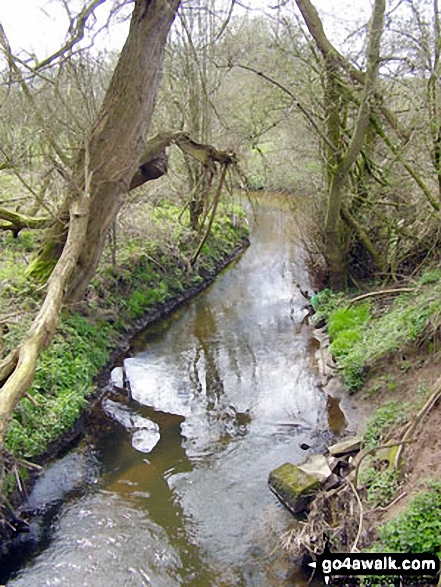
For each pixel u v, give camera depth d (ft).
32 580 18.75
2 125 34.27
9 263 36.70
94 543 20.33
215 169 37.63
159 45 30.68
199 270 51.44
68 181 30.12
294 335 38.81
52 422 25.25
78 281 33.01
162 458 25.38
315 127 33.83
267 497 22.31
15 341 26.12
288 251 60.18
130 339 38.34
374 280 39.55
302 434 26.61
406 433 20.86
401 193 35.32
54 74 35.53
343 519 19.06
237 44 40.88
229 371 33.91
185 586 18.43
